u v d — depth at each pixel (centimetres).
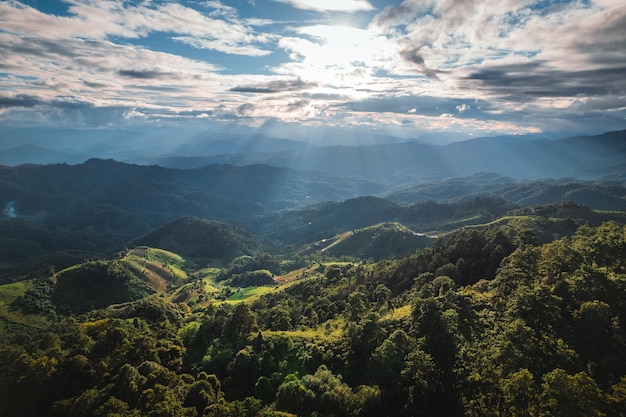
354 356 9231
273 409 7888
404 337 8594
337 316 13738
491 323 8806
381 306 13125
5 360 9725
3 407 8550
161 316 14800
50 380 8888
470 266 14425
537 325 7700
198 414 8006
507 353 6788
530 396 5688
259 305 18650
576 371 6506
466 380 7269
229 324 12088
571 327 7506
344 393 7631
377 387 7725
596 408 5159
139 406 7688
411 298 13125
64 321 16850
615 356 6694
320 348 9919
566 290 8531
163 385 8556
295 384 8112
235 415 6700
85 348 10331
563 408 5262
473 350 7962
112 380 8950
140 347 10369
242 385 9619
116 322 12319
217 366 10506
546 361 6712
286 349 10331
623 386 5447
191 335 12812
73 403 8219
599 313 7281
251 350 10456
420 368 7656
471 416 6469
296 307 16588
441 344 8231
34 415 8431
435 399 7338
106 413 7538
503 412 6153
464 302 9756
